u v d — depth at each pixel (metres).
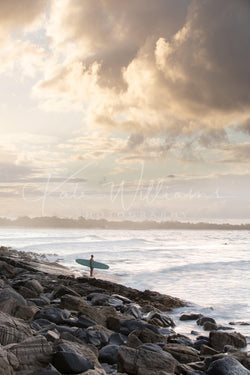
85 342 7.92
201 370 7.07
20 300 11.60
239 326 14.03
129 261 46.31
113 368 6.67
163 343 8.74
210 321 14.17
